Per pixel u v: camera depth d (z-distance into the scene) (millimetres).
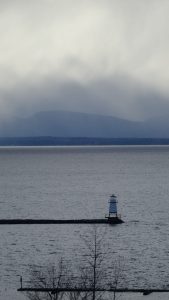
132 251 118312
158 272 100688
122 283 93125
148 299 83375
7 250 121062
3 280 95250
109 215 160875
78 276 95938
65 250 119688
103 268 102812
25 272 100375
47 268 102312
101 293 85062
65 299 77688
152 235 138750
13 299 83750
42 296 80500
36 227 152875
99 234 139750
